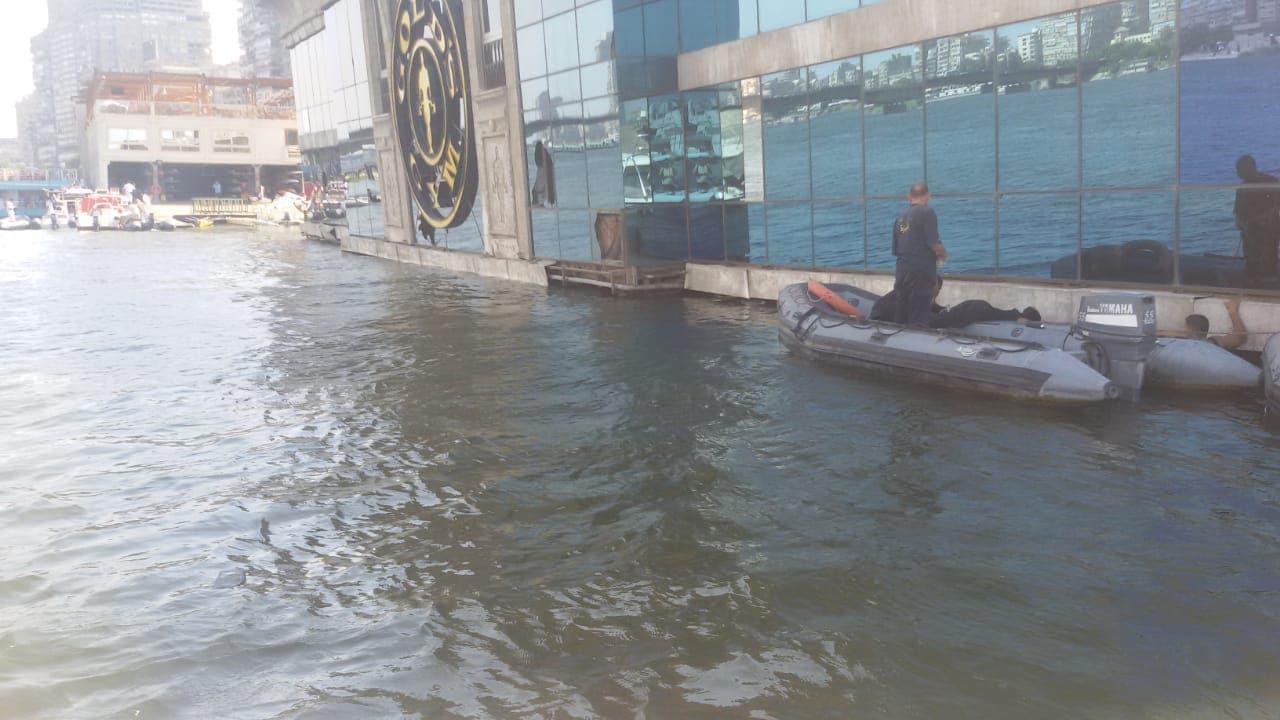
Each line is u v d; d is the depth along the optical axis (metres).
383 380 12.90
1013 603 5.54
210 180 98.00
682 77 19.91
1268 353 9.20
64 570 6.69
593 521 7.25
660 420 10.10
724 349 13.77
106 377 14.03
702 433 9.52
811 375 11.78
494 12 24.48
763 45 17.52
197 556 6.88
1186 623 5.20
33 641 5.56
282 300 23.22
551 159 22.72
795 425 9.59
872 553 6.35
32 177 118.81
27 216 79.19
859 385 11.12
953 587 5.78
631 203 20.05
